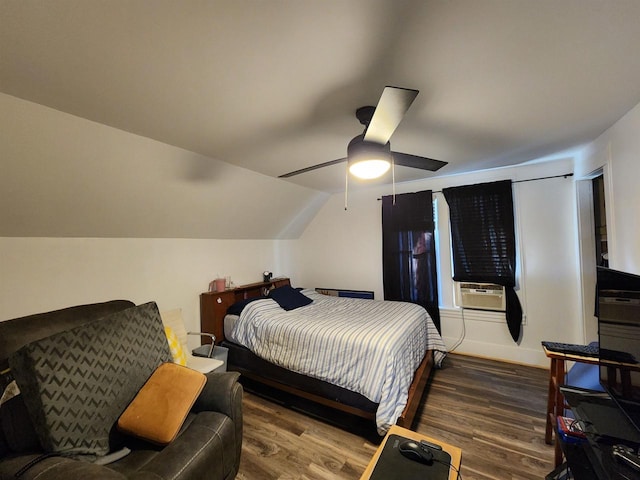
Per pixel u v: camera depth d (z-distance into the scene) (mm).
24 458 1054
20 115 1429
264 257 4066
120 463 1202
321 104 1564
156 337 1686
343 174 3125
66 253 2145
